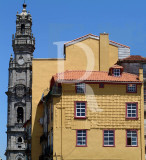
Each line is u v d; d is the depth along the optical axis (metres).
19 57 176.50
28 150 92.75
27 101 172.62
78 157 59.38
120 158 59.59
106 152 59.62
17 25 177.75
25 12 179.62
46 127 66.56
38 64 71.75
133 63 67.69
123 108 60.72
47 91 70.06
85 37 71.19
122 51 71.31
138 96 61.09
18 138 171.25
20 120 172.75
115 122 60.34
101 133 60.00
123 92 61.03
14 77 174.62
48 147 63.75
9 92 172.62
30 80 174.50
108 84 61.09
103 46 71.00
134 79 61.66
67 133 59.81
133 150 59.88
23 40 176.75
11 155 169.38
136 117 60.56
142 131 60.31
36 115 71.75
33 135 71.81
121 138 60.03
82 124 60.03
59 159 59.19
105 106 60.62
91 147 59.62
